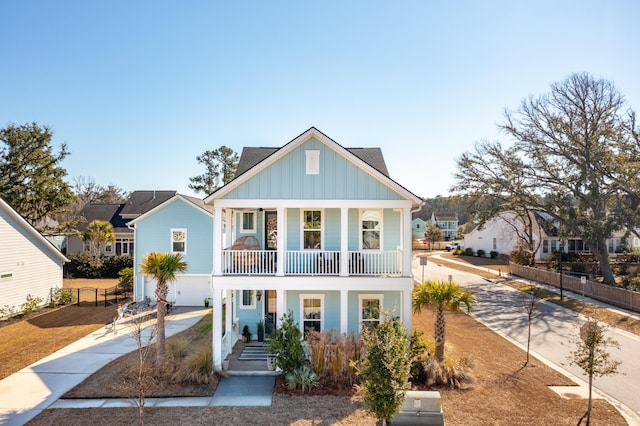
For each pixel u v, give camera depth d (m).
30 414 11.65
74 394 12.93
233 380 14.32
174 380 13.96
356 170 15.74
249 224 19.36
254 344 18.05
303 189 15.67
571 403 12.48
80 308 26.28
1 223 23.09
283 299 15.35
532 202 36.50
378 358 9.63
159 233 28.11
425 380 13.95
